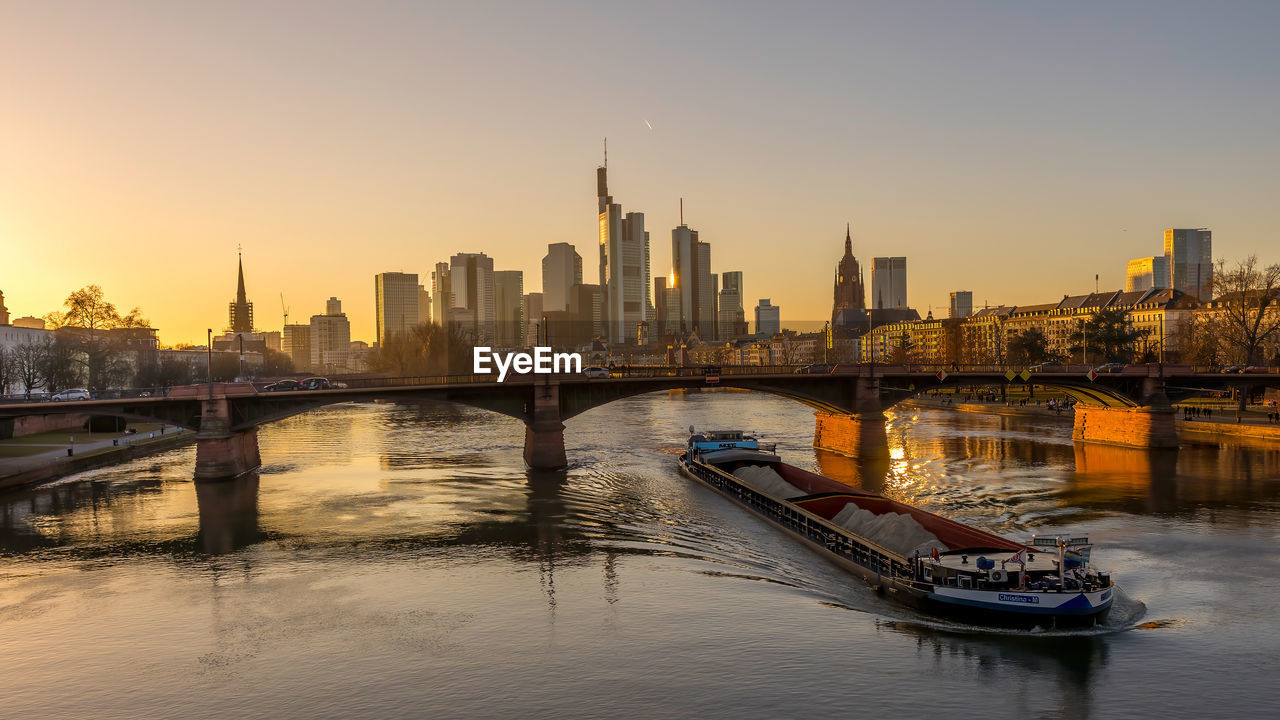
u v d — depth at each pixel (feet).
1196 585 189.88
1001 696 129.80
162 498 312.91
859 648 148.97
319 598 188.55
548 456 382.22
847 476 354.13
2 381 541.75
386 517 275.18
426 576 204.33
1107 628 159.22
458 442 495.00
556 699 130.52
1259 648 149.38
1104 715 124.26
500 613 173.68
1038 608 156.15
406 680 139.85
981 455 412.98
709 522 261.44
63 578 208.54
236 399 366.22
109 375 649.20
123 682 142.31
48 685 141.59
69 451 392.68
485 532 251.60
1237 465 365.20
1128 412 433.89
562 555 222.07
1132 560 211.61
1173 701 128.47
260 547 237.45
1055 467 369.91
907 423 569.64
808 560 213.05
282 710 129.80
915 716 123.54
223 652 155.63
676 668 141.38
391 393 388.16
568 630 161.58
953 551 183.83
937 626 160.35
